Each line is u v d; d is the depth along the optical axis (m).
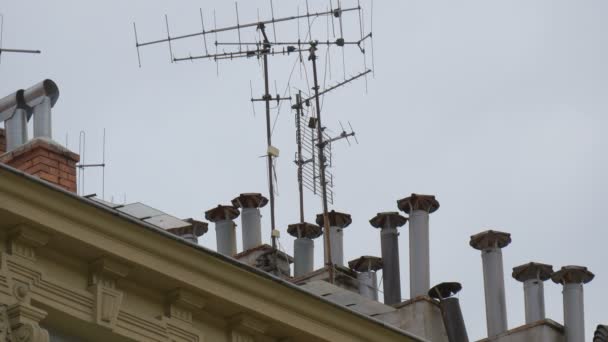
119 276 66.44
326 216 93.88
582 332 93.25
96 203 65.44
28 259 64.50
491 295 93.75
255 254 92.38
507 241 95.00
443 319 90.00
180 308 68.25
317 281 83.56
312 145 97.38
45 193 64.50
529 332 92.00
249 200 95.12
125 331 66.31
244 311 69.44
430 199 94.44
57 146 74.56
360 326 72.69
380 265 95.62
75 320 65.19
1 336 63.06
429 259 93.31
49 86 75.94
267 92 97.19
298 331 70.88
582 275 94.06
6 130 76.88
